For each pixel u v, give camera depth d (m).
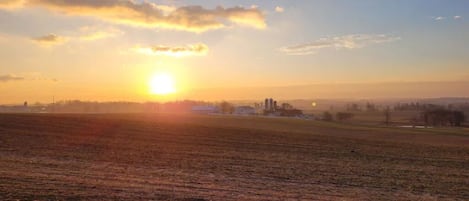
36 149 27.16
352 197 15.83
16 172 16.91
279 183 18.66
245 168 23.30
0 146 27.56
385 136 61.44
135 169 20.62
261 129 60.53
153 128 49.59
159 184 16.05
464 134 67.44
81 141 33.59
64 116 58.56
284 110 141.25
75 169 19.30
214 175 20.05
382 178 22.05
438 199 16.83
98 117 62.25
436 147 43.97
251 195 14.78
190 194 14.16
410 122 109.88
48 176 16.34
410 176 23.30
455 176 24.14
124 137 38.69
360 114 140.50
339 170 24.38
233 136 45.59
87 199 12.41
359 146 42.19
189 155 28.28
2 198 11.88
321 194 16.12
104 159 24.17
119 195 13.27
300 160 28.67
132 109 155.00
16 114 57.16
